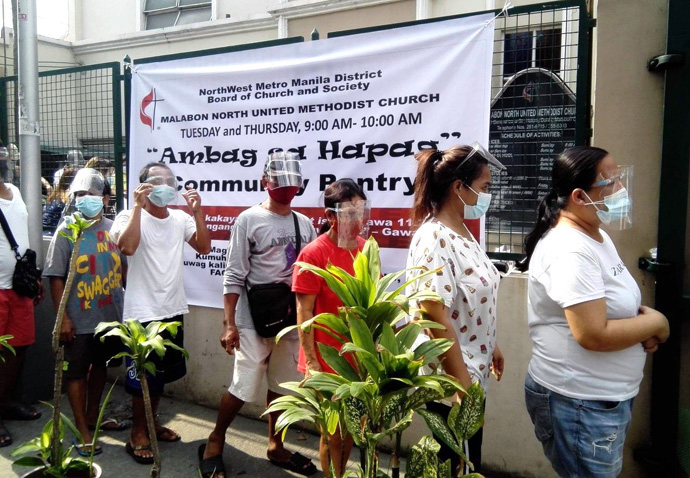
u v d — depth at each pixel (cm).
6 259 372
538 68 318
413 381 145
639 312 212
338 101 362
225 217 408
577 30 306
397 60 343
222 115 405
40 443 213
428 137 336
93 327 359
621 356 200
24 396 421
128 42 981
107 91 479
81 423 357
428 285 206
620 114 278
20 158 432
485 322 218
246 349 320
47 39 994
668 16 262
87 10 1077
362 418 150
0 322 370
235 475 326
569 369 202
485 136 321
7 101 524
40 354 432
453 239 214
